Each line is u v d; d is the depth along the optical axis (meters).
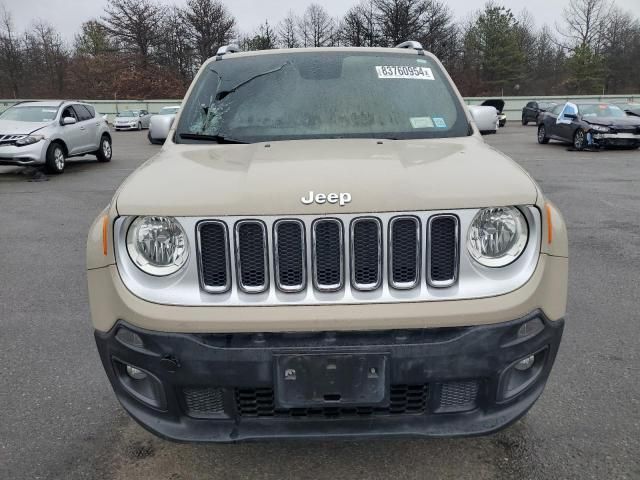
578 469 2.67
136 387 2.40
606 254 6.19
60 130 14.23
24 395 3.45
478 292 2.18
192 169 2.55
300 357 2.14
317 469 2.71
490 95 62.06
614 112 18.67
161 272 2.23
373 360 2.15
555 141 22.56
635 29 64.06
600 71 61.81
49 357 3.95
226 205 2.16
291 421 2.27
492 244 2.21
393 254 2.17
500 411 2.30
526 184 2.31
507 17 64.12
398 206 2.14
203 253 2.19
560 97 45.44
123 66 64.81
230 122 3.38
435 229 2.18
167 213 2.19
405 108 3.42
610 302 4.76
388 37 63.66
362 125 3.29
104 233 2.33
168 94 63.78
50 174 14.04
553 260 2.32
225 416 2.29
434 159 2.58
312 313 2.13
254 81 3.63
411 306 2.15
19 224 8.38
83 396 3.43
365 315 2.13
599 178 11.88
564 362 3.72
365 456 2.80
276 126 3.31
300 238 2.15
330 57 3.80
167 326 2.18
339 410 2.26
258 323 2.13
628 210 8.56
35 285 5.55
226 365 2.17
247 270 2.18
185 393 2.30
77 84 65.88
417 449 2.84
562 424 3.03
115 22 65.19
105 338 2.32
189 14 67.12
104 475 2.71
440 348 2.15
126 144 25.61
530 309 2.22
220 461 2.79
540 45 70.19
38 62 68.06
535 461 2.73
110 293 2.29
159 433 2.32
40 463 2.80
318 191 2.18
